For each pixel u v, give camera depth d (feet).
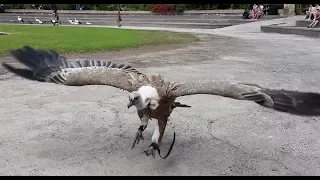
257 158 8.30
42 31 45.37
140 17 75.92
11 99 12.91
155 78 7.20
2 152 8.53
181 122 10.66
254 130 10.06
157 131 7.45
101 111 11.62
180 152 8.58
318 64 20.52
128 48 27.81
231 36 40.29
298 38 37.17
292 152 8.63
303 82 15.76
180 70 18.40
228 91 6.21
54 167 7.84
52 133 9.74
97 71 7.45
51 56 7.79
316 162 8.11
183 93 6.74
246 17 64.85
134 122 10.62
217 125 10.46
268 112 11.60
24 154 8.45
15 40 31.63
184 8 79.46
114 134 9.70
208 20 66.39
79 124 10.45
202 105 12.32
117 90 14.11
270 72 18.02
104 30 48.83
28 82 15.33
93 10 87.66
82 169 7.77
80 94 13.58
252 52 25.75
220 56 23.65
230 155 8.45
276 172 7.66
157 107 6.97
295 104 5.82
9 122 10.53
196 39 36.29
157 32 46.29
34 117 11.00
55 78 7.34
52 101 12.70
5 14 84.74
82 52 25.16
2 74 16.88
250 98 5.96
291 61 21.57
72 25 64.80
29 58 7.61
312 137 9.54
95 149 8.74
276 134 9.76
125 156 8.36
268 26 46.68
